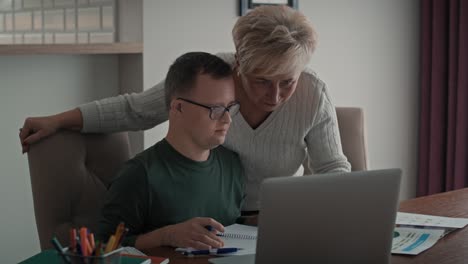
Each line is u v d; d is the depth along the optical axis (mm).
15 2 3994
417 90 4160
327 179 1388
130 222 1751
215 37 3449
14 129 2980
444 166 4043
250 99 1957
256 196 2172
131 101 2055
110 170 2041
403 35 4074
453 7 3848
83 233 1300
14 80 2949
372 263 1492
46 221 1931
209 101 1744
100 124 2000
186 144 1812
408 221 1925
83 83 3180
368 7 3928
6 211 3025
